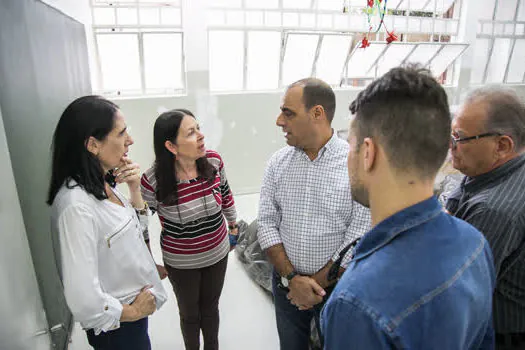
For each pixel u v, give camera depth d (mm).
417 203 587
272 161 1435
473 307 600
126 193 3875
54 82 1781
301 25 4090
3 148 1044
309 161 1288
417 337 529
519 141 960
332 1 4121
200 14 3646
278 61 4160
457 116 1030
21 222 1153
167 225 1537
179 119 1404
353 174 654
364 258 600
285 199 1326
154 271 1260
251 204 4090
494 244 930
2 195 1010
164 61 3805
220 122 4074
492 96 968
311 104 1203
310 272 1291
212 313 1730
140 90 3893
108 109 1042
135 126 3783
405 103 554
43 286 1467
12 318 1014
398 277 542
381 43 4211
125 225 1117
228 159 4234
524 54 4930
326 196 1246
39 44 1548
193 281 1606
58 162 1025
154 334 2092
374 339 517
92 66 3617
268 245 1372
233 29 3830
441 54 4523
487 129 963
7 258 1011
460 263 588
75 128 999
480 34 4676
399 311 521
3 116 1143
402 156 564
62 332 1757
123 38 3576
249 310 2301
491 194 957
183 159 1459
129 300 1165
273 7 3955
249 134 4215
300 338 1464
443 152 576
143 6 3609
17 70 1279
